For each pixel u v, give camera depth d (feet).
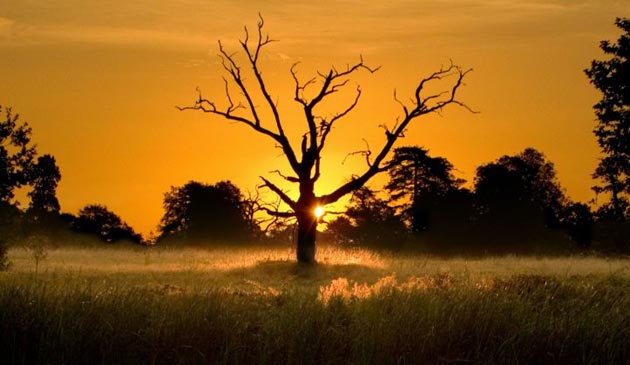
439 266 119.55
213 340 49.60
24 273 90.33
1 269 102.68
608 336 51.55
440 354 50.31
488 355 50.06
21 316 49.21
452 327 51.06
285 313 51.75
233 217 265.95
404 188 251.60
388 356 49.21
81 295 51.85
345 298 55.57
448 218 241.76
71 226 276.82
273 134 138.72
